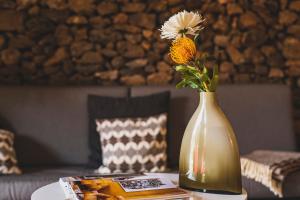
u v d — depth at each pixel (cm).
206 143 157
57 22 307
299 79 322
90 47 310
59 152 277
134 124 255
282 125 286
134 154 246
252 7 316
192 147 159
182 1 312
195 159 159
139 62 313
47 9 305
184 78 164
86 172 247
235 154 158
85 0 308
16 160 249
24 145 273
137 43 313
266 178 228
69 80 312
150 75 315
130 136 250
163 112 269
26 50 308
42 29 305
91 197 144
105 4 309
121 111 266
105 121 260
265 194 228
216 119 158
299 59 321
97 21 310
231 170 156
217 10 314
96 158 261
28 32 305
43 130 276
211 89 160
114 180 168
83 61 311
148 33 311
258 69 320
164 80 315
